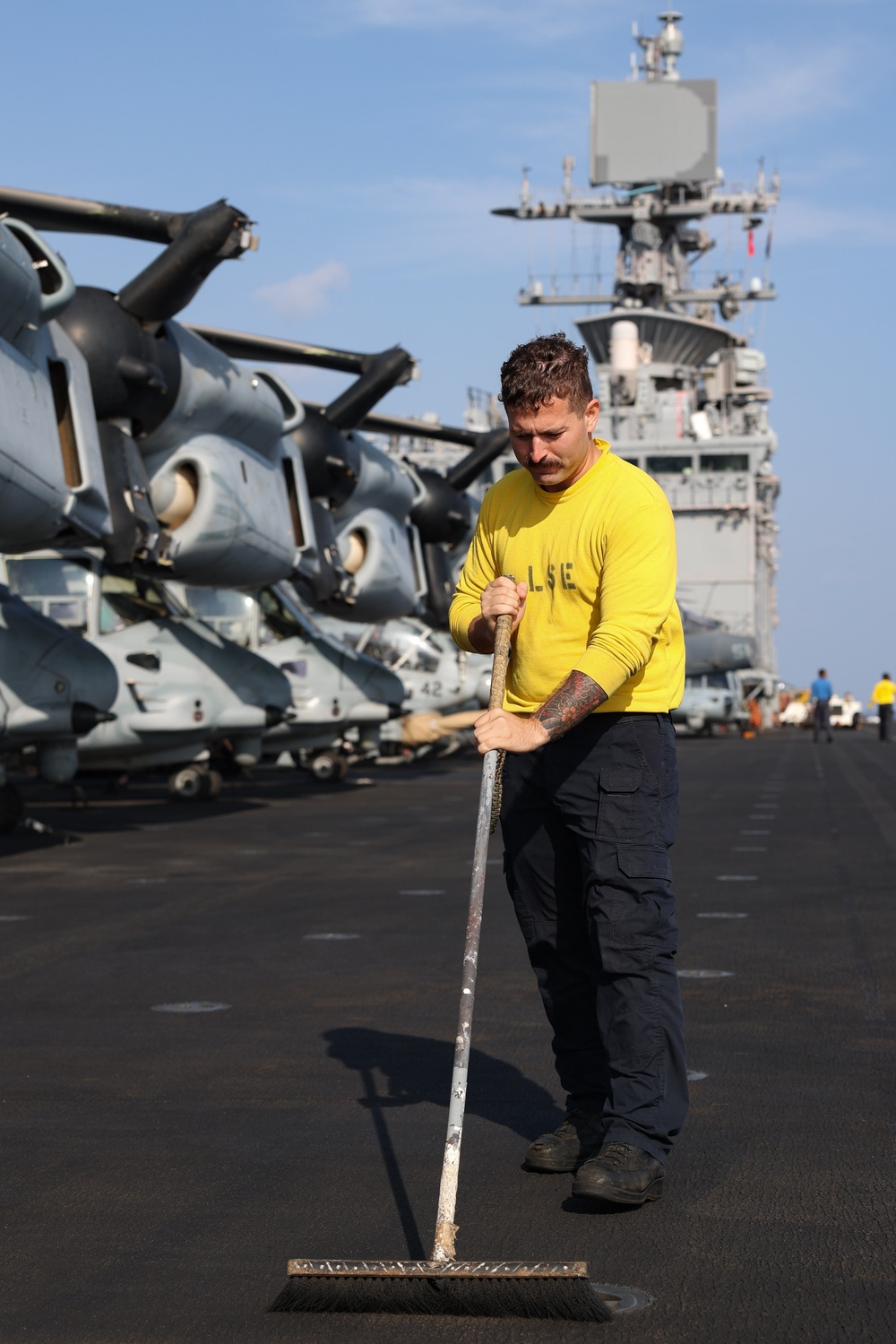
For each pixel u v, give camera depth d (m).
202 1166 4.27
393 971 7.48
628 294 73.75
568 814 3.96
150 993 6.93
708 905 9.74
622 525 3.88
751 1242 3.60
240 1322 3.11
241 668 19.19
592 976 4.17
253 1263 3.46
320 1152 4.40
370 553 22.23
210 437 15.95
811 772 27.25
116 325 13.84
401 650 30.31
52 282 12.27
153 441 15.28
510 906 9.91
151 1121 4.77
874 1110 4.84
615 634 3.74
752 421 71.25
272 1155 4.38
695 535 64.62
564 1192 4.00
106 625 18.39
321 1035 6.03
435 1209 3.86
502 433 27.23
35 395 12.34
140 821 17.00
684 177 71.25
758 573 69.75
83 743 18.16
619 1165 3.81
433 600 27.77
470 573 4.25
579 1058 4.22
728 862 12.30
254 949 8.17
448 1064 5.52
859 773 26.86
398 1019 6.34
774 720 81.38
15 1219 3.81
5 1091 5.16
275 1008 6.58
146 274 13.79
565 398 3.80
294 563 18.19
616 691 3.85
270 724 19.36
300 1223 3.75
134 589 18.69
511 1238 3.62
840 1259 3.47
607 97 71.56
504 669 3.71
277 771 29.02
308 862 12.59
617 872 3.89
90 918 9.37
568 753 3.95
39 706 14.37
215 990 7.00
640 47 72.75
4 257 11.30
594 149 71.81
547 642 4.00
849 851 13.13
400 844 14.16
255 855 13.20
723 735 58.44
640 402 66.69
